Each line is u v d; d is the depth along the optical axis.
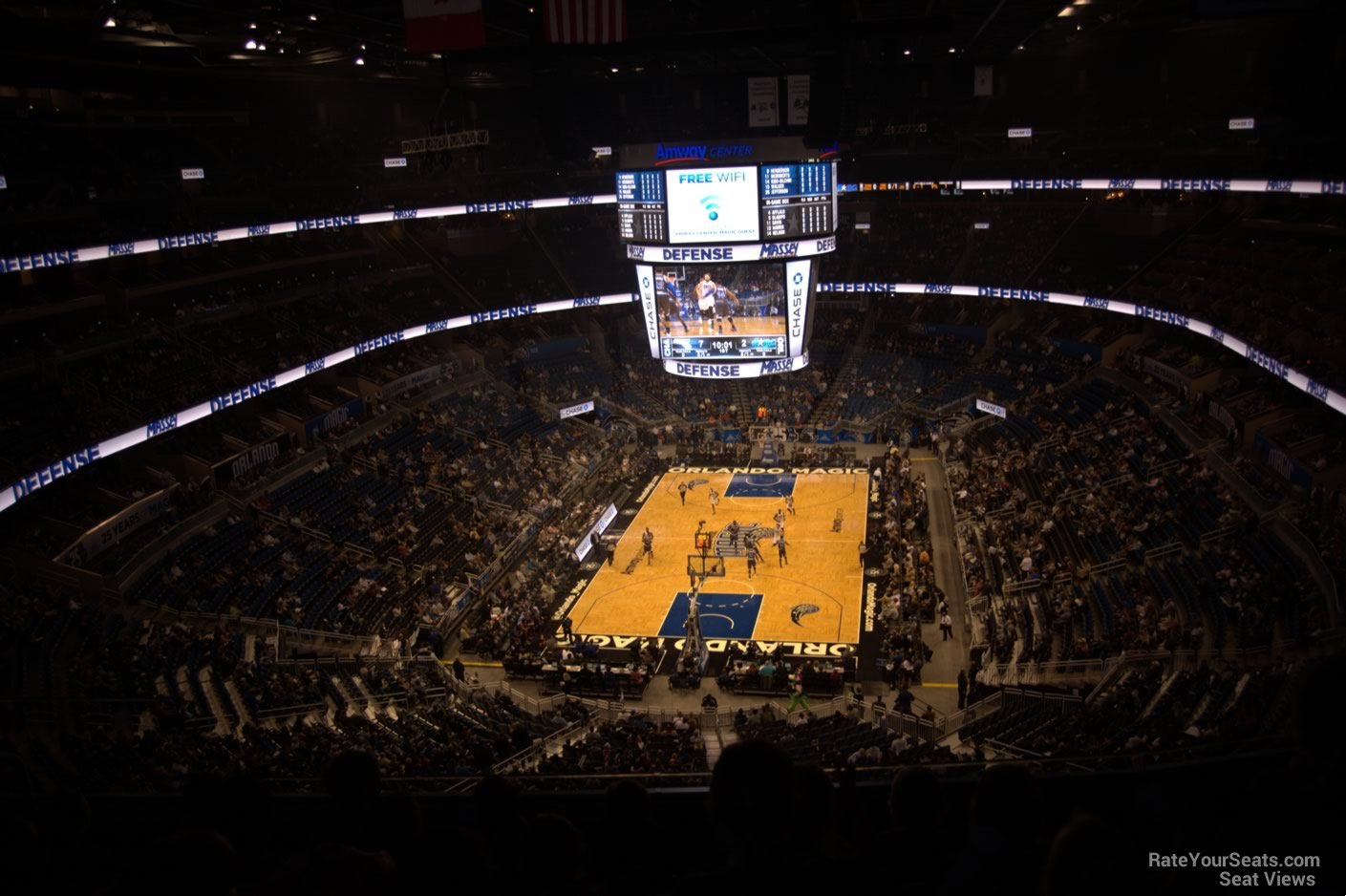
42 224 41.19
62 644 28.02
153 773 19.61
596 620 37.59
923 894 4.66
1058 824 6.71
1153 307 46.88
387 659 32.03
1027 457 45.06
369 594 35.84
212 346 44.38
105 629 29.31
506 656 33.44
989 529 39.75
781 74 32.97
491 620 35.56
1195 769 6.92
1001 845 3.89
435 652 34.41
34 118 44.03
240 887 4.50
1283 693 20.55
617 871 4.87
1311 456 33.75
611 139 40.75
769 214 39.84
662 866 4.94
